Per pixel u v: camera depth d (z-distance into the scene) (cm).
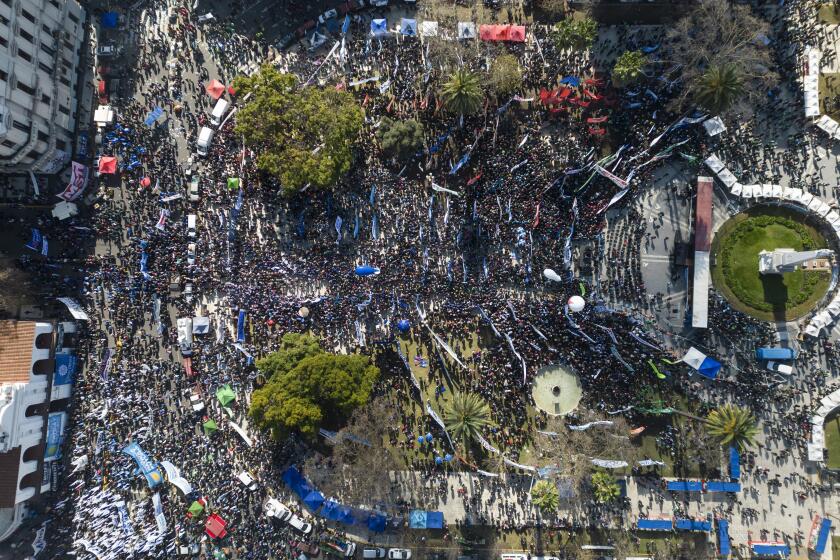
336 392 5888
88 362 6719
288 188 6069
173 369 6681
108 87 6806
